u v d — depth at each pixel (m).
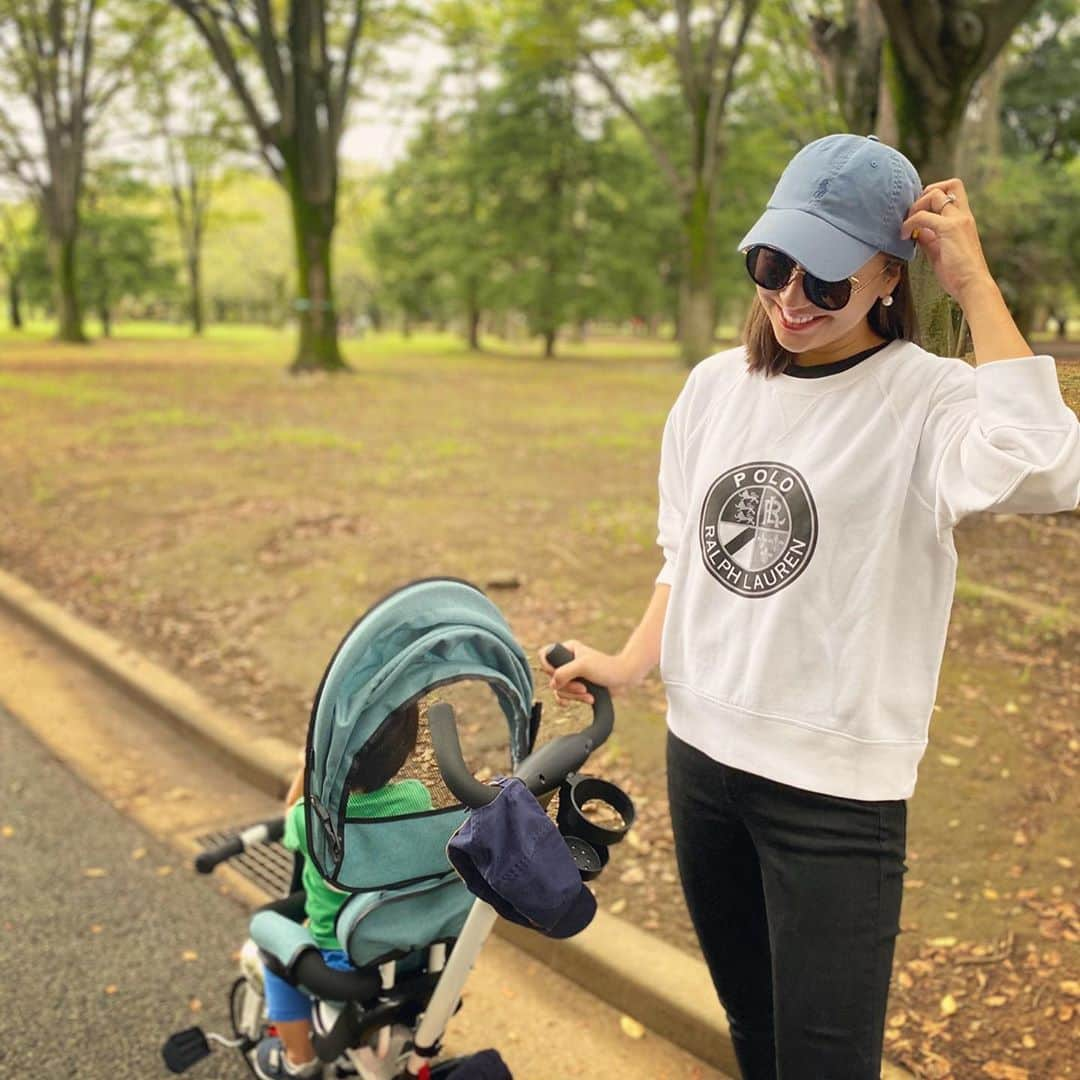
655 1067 2.91
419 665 1.92
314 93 22.98
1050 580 6.69
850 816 1.69
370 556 7.35
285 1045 2.40
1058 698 4.83
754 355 1.81
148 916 3.57
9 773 4.65
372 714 1.90
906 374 1.68
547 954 3.35
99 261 49.84
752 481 1.77
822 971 1.69
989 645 5.50
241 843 2.52
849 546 1.67
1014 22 5.86
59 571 7.45
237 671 5.61
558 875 1.60
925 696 1.70
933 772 4.14
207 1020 3.05
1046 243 9.53
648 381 23.91
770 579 1.73
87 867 3.88
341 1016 2.18
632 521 8.35
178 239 62.97
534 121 34.06
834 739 1.69
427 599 1.96
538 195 35.62
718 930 2.00
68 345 37.16
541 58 23.67
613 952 3.19
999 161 12.86
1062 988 2.94
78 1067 2.85
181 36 34.19
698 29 24.03
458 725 1.99
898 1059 2.72
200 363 27.98
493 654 2.02
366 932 2.11
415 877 2.07
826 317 1.66
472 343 39.47
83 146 36.75
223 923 3.55
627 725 4.71
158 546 7.88
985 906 3.33
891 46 6.03
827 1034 1.69
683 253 36.41
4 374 22.44
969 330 1.67
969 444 1.54
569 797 1.83
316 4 22.38
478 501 9.19
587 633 5.81
